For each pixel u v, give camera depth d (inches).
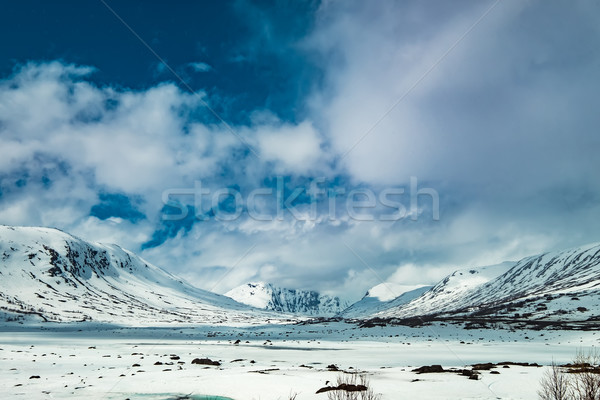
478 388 1173.1
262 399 1128.2
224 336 5974.4
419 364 2123.5
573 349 2997.0
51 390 1322.6
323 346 3710.6
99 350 3080.7
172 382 1401.3
